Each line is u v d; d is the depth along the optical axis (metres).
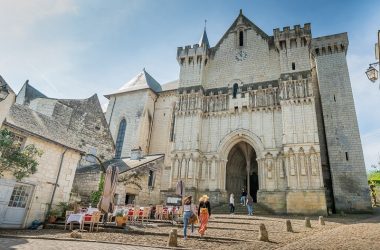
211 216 22.88
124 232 15.63
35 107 35.69
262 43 38.12
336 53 39.00
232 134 34.19
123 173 29.66
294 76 32.75
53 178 21.08
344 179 32.62
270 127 32.75
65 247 10.65
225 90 37.31
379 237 11.29
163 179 39.16
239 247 11.09
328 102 36.88
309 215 26.58
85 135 37.16
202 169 34.41
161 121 47.12
